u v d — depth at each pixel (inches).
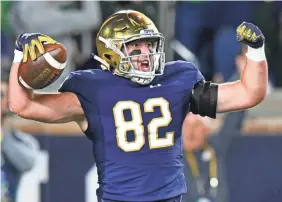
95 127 507.5
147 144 504.1
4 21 832.9
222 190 802.8
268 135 824.3
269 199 825.5
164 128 506.6
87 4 828.0
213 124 804.6
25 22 817.5
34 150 813.9
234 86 514.9
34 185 816.3
